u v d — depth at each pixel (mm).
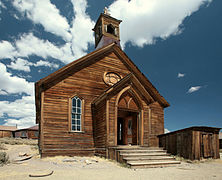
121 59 17219
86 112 14312
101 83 15516
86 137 13820
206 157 11992
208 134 12445
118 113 16953
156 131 16031
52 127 12633
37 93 14234
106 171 8047
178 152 12664
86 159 11141
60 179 6328
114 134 12516
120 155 10320
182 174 7543
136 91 14430
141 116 14195
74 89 14156
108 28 20953
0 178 6293
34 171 7547
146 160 10227
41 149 11836
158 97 17266
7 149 16484
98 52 15664
